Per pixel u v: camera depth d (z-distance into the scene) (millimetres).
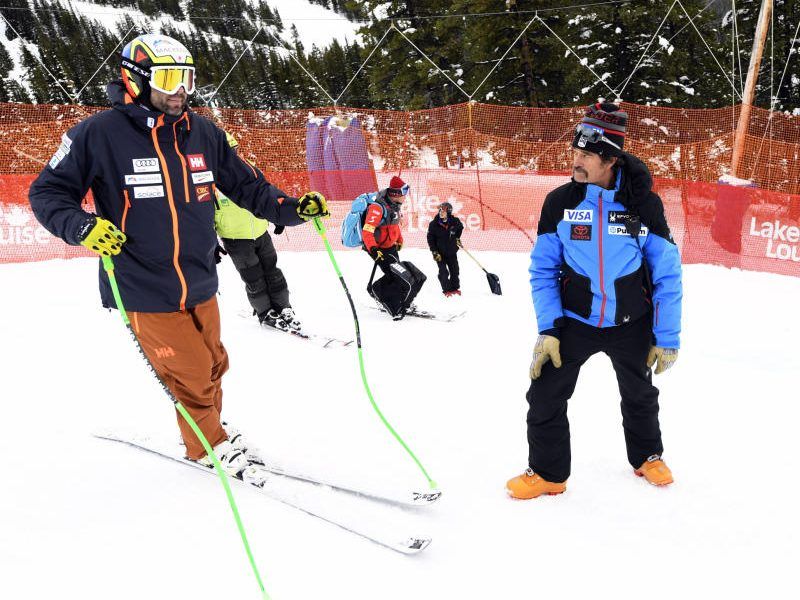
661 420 3367
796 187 11125
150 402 3596
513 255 9086
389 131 14477
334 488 2652
